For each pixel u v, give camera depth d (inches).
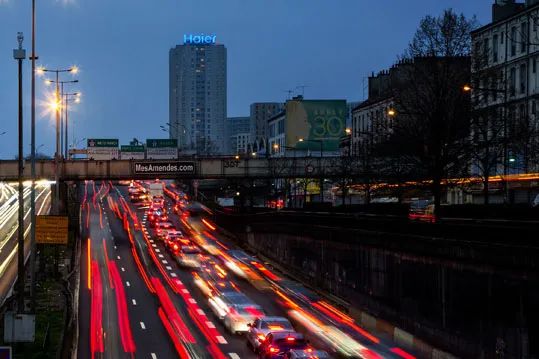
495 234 1733.5
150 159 4355.3
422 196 3833.7
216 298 2411.4
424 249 1984.5
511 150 2765.7
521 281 1541.6
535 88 3437.5
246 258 3619.6
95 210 5738.2
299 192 6402.6
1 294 2524.6
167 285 2901.1
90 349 1855.3
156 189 6776.6
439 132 2426.2
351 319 2298.2
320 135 5255.9
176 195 7298.2
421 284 2010.3
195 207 5777.6
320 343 1918.1
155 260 3555.6
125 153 4773.6
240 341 1956.2
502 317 1608.0
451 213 2460.6
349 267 2593.5
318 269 2942.9
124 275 3122.5
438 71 2536.9
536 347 1483.8
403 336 1979.6
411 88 2790.4
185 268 3316.9
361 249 2475.4
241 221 4352.9
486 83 2637.8
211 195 7490.2
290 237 3336.6
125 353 1819.6
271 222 3690.9
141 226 4899.1
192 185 7332.7
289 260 3346.5
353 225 2682.1
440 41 2596.0
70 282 2920.8
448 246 1851.6
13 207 5521.7
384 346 1925.4
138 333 2060.8
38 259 3292.3
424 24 2977.4
